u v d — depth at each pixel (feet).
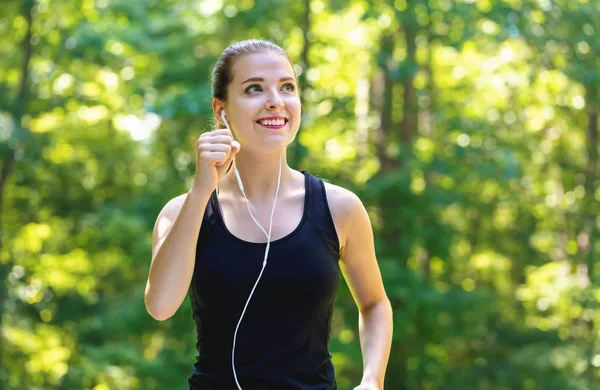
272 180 9.02
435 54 50.96
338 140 49.47
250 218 8.85
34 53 48.08
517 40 46.80
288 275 8.55
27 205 51.88
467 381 46.50
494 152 45.01
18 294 49.90
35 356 49.37
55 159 51.13
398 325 42.42
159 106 40.04
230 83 9.00
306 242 8.71
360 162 48.26
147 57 49.08
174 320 44.09
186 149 49.08
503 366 46.98
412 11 40.73
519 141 49.88
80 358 49.29
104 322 45.96
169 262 8.49
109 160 52.54
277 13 44.01
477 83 50.65
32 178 49.96
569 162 51.39
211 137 8.59
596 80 43.29
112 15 47.52
